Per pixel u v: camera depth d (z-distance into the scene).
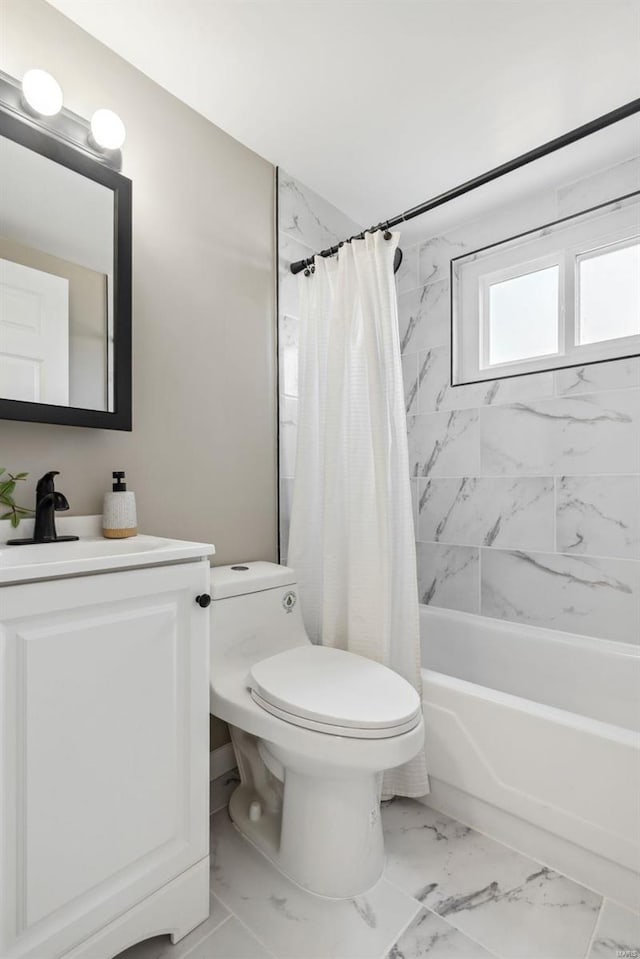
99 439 1.37
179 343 1.58
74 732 0.86
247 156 1.82
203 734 1.08
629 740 1.13
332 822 1.17
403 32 1.34
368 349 1.57
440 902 1.15
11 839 0.78
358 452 1.61
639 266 1.90
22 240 1.19
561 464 1.97
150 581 0.97
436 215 2.22
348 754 1.03
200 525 1.64
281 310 1.93
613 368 1.86
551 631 1.95
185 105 1.61
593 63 1.44
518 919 1.10
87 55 1.35
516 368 2.15
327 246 2.16
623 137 1.73
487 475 2.18
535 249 2.09
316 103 1.60
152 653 0.98
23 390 1.18
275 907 1.14
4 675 0.77
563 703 1.84
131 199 1.39
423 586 2.40
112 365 1.34
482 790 1.36
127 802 0.94
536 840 1.28
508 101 1.59
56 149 1.24
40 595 0.81
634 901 1.13
